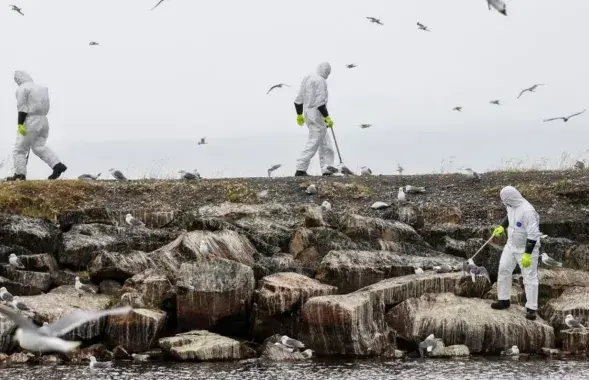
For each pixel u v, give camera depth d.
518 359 28.69
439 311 30.47
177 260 33.00
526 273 30.73
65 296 31.06
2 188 37.44
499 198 39.31
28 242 33.66
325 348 29.56
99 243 34.03
